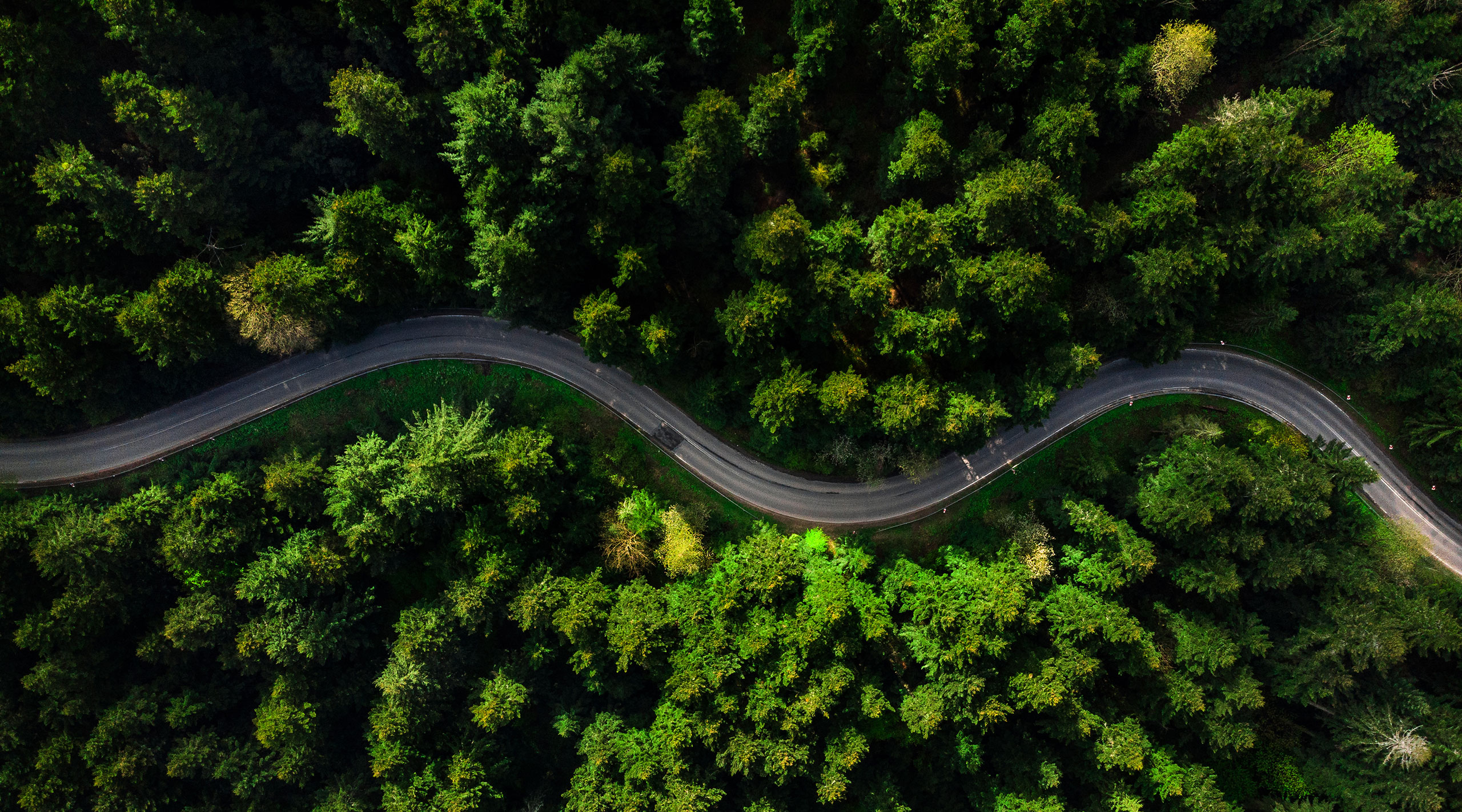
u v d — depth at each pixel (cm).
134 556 6306
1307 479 6044
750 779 6328
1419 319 5994
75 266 5791
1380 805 6081
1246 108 5988
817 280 5509
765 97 5331
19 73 5253
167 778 6575
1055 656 6175
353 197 5609
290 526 6481
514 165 5459
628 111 5578
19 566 6272
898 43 5631
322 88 5862
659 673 6341
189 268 5691
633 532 6475
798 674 5959
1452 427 6247
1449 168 6141
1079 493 6588
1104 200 6297
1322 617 6266
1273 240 5897
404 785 6450
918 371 6288
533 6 5206
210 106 5378
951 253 5547
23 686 6306
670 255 6316
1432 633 5959
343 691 6612
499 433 6481
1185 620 6397
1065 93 5522
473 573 6284
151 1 5062
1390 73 6072
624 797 6166
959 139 6109
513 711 6384
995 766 6500
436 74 5428
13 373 6097
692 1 5434
